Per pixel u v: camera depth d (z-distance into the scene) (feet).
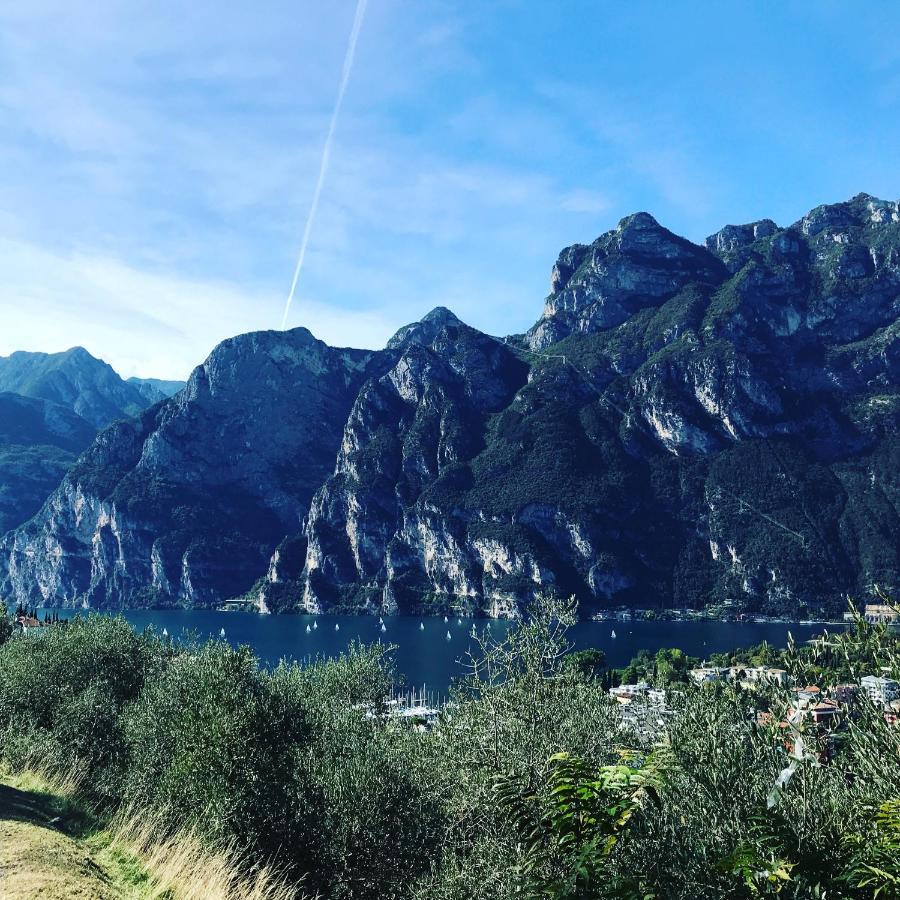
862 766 25.58
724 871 22.71
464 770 50.85
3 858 33.63
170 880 37.86
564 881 22.31
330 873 58.49
